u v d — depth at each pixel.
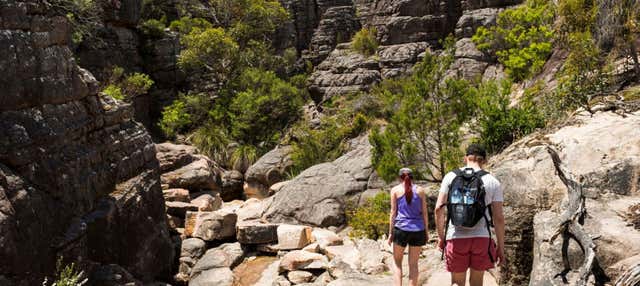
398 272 5.45
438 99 10.54
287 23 41.56
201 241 11.19
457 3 35.56
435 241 8.65
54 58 7.59
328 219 12.41
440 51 34.09
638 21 9.52
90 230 7.52
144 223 9.61
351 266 8.34
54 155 7.04
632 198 5.28
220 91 29.86
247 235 10.72
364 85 34.47
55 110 7.47
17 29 6.74
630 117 7.17
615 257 4.35
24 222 5.86
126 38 28.48
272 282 8.98
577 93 9.44
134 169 10.05
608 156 6.00
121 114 10.12
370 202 11.66
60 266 6.51
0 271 5.30
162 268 10.15
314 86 36.38
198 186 16.61
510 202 6.10
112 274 7.43
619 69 10.00
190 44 30.52
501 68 27.38
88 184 7.80
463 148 11.64
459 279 4.38
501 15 26.77
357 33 38.53
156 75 30.38
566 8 10.91
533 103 10.95
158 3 35.22
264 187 19.97
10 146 6.05
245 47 35.81
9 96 6.36
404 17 36.50
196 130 28.45
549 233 5.05
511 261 5.96
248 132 26.50
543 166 6.32
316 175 13.78
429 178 11.39
